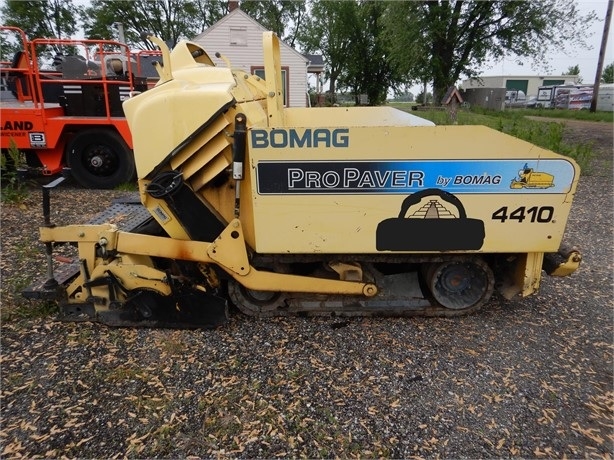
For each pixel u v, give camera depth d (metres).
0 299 3.51
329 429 2.30
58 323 3.22
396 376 2.71
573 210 6.66
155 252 3.07
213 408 2.44
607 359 2.92
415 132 2.72
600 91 29.28
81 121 6.73
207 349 2.95
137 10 33.06
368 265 3.29
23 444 2.19
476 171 2.79
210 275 3.25
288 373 2.72
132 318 3.17
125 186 7.18
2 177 6.43
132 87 6.80
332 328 3.21
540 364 2.85
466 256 3.14
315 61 26.22
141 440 2.22
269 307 3.32
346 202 2.85
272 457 2.13
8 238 4.88
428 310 3.34
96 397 2.51
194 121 2.77
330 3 32.28
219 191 3.07
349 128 2.71
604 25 21.92
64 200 6.49
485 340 3.10
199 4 36.06
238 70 3.66
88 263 3.12
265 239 2.94
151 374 2.70
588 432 2.30
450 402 2.50
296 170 2.79
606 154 11.52
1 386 2.58
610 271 4.36
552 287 3.98
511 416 2.41
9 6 31.28
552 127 9.93
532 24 17.52
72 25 33.66
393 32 18.55
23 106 6.78
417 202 2.85
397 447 2.20
